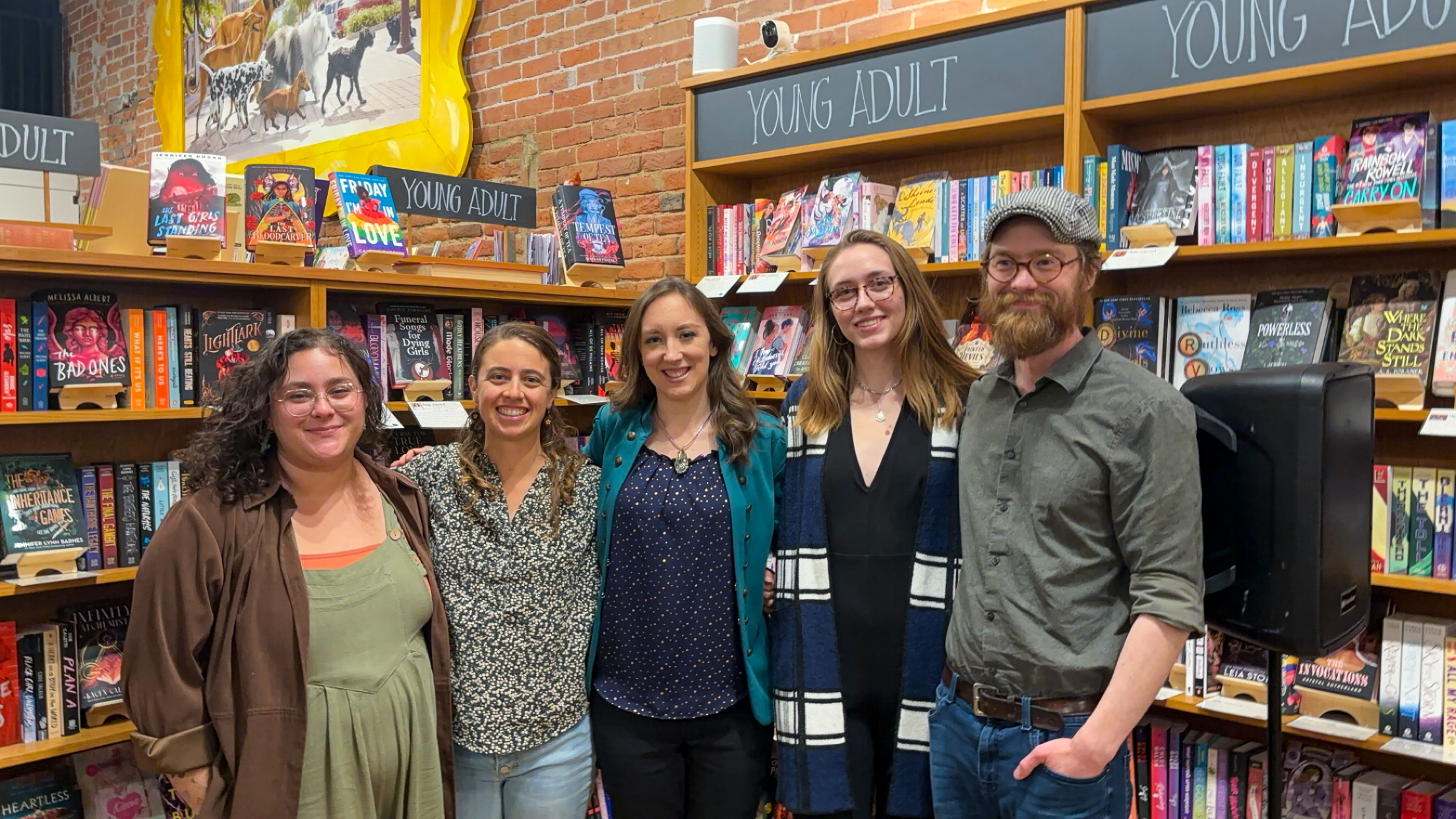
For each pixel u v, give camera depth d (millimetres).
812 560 2047
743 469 2123
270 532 1813
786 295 3674
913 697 1952
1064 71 2703
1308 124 2594
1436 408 2281
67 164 2428
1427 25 2189
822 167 3490
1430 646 2277
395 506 2004
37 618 2600
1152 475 1585
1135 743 2684
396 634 1880
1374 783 2391
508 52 4797
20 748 2371
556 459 2145
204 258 2531
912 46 3000
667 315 2088
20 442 2537
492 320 3248
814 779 2008
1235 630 1767
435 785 1910
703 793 2123
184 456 1874
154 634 1732
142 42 7102
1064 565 1649
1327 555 1671
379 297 3111
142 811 2562
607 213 3451
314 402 1787
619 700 2100
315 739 1782
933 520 1954
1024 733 1679
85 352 2463
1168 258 2488
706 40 3547
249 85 6176
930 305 2041
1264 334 2498
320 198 3137
